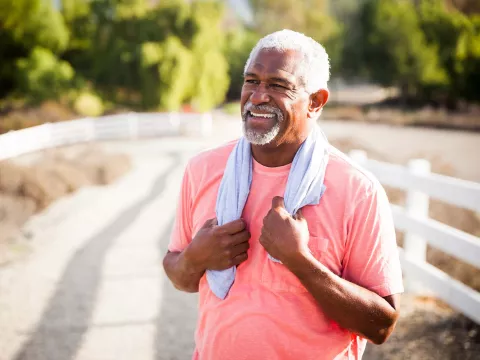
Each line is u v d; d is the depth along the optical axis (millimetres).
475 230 5898
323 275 1418
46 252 6020
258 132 1503
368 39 40719
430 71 35969
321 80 1562
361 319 1455
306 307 1531
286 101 1492
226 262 1555
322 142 1626
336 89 50094
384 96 49750
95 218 7770
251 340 1534
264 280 1551
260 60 1519
